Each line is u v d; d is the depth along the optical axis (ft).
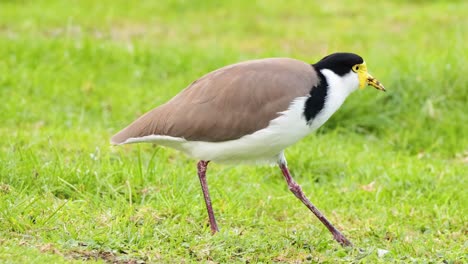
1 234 30.83
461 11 78.02
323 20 77.36
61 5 77.82
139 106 53.06
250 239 32.71
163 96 53.78
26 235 30.89
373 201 40.60
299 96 32.17
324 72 33.27
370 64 57.77
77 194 36.94
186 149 33.24
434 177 43.62
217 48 65.72
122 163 39.96
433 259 32.37
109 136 47.32
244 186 40.32
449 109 53.11
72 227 31.83
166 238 32.22
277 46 69.00
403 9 80.79
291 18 78.28
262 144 32.58
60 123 49.52
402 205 39.93
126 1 80.64
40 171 38.01
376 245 34.73
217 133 32.22
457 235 36.29
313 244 33.42
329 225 34.35
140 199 37.24
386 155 47.88
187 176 39.75
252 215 37.52
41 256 28.48
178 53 63.16
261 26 74.49
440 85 54.08
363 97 52.70
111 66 60.59
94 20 73.72
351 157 46.78
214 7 80.64
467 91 53.98
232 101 32.17
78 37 67.87
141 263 29.73
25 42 61.82
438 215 38.47
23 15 73.05
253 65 32.96
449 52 57.21
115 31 71.56
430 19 75.92
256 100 32.09
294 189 34.53
